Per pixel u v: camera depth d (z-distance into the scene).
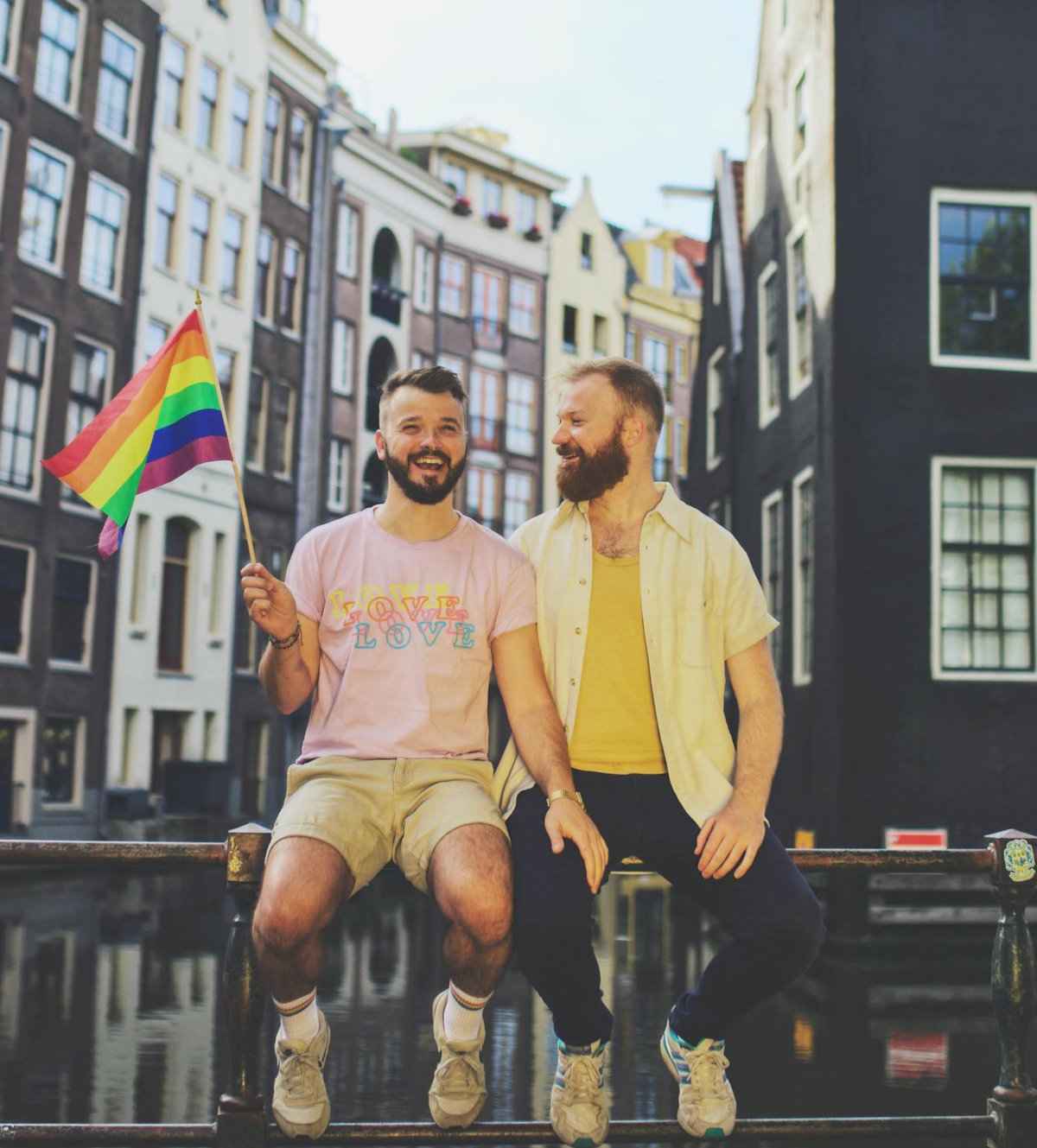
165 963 12.04
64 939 13.73
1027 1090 3.24
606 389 3.59
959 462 15.80
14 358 26.30
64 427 27.36
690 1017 3.24
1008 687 15.45
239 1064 3.03
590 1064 3.16
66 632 27.75
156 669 30.48
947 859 3.31
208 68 32.84
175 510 31.27
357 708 3.34
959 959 13.64
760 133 20.67
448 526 3.48
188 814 30.73
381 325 41.66
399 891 22.34
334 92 38.19
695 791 3.39
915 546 15.59
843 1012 10.12
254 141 34.47
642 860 3.41
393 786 3.25
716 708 3.54
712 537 3.61
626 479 3.60
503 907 3.01
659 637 3.47
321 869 3.01
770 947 3.15
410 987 10.84
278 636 3.30
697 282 58.97
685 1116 3.17
